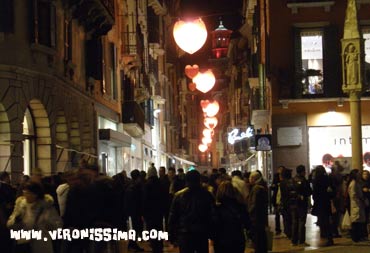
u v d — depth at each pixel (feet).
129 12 139.03
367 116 105.40
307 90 106.22
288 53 106.83
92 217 39.45
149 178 57.77
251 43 166.61
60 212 45.44
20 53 71.20
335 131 106.42
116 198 41.34
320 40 106.22
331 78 105.81
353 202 63.10
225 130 329.93
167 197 60.39
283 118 107.14
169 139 231.91
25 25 72.74
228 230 38.58
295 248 60.80
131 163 143.13
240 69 210.18
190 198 39.19
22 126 71.46
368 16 104.58
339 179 71.82
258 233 50.52
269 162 120.78
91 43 99.50
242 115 205.67
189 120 339.77
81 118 93.81
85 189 39.55
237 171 57.00
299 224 62.90
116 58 123.65
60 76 81.66
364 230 66.54
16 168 69.41
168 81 230.68
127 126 128.88
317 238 69.00
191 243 38.93
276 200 76.33
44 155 78.79
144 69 161.89
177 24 73.67
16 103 70.33
